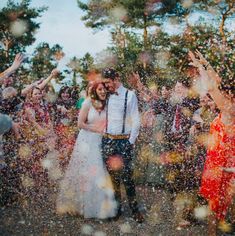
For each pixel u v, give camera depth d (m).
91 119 4.46
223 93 3.96
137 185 5.92
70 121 6.70
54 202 4.79
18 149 5.05
